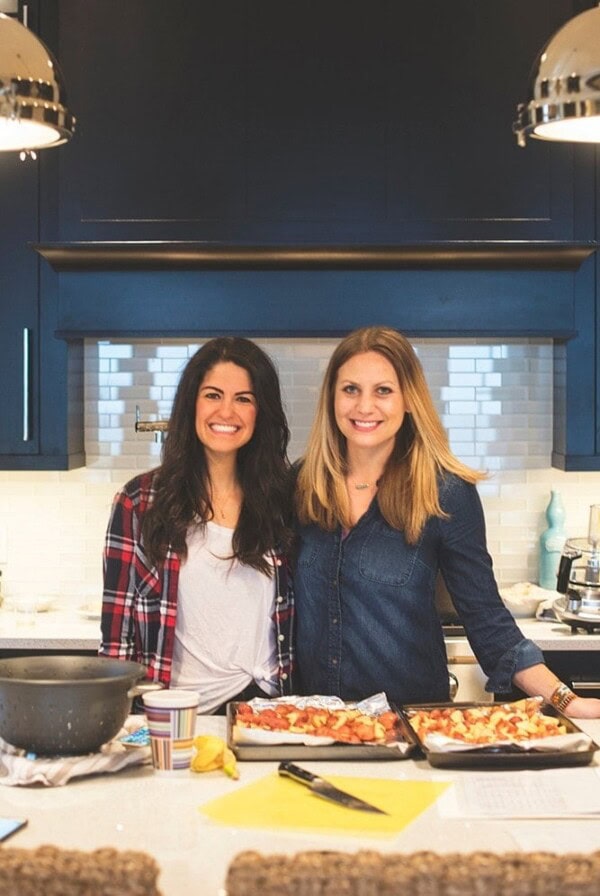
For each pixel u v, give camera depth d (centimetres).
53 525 478
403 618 296
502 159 434
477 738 247
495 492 481
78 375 465
